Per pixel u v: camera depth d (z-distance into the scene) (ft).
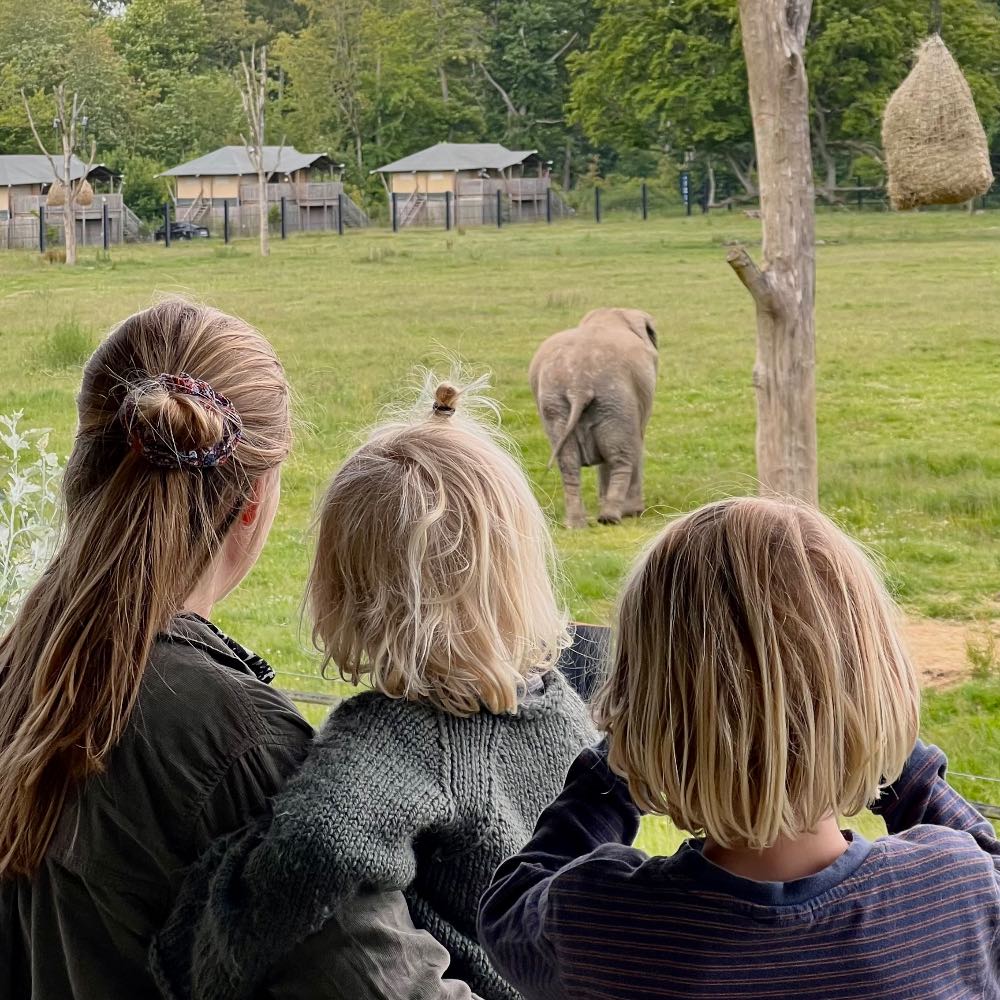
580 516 36.27
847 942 4.56
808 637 4.61
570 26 185.78
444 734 5.16
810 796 4.58
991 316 65.82
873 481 37.50
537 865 5.11
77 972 4.96
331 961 4.68
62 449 39.96
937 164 31.19
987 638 24.72
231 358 5.36
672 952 4.64
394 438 5.64
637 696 4.88
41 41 175.01
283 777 4.98
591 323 38.45
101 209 148.05
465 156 167.84
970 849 4.85
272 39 206.08
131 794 4.88
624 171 168.96
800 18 31.94
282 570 29.30
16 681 5.12
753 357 60.70
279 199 162.20
